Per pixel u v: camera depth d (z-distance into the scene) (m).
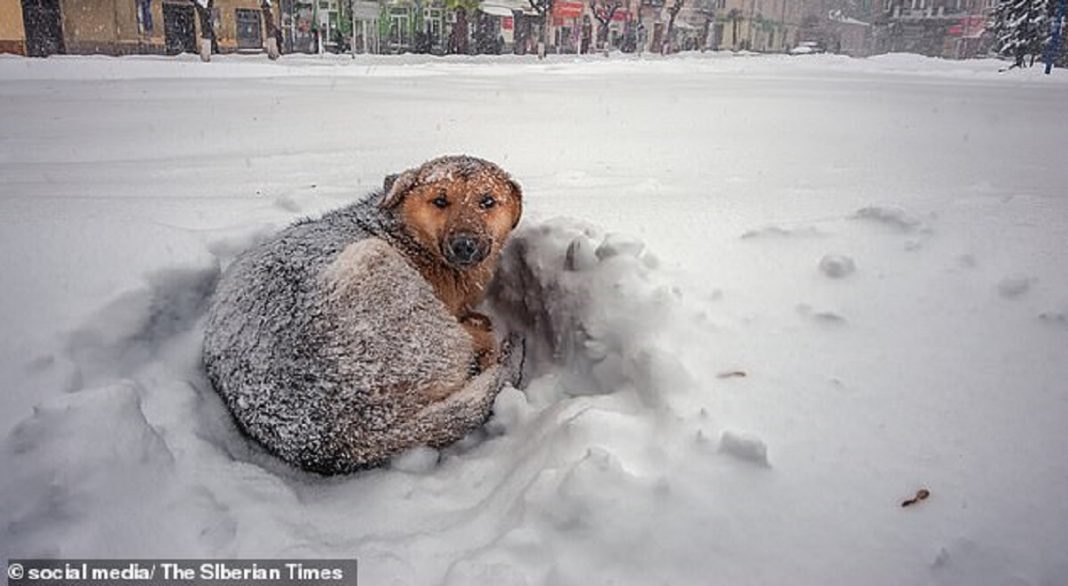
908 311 3.21
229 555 2.48
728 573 2.15
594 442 2.62
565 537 2.29
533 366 3.74
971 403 2.71
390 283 2.84
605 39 57.62
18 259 3.38
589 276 3.51
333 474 2.91
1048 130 10.44
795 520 2.29
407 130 9.57
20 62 24.56
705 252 3.73
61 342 3.05
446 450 3.05
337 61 35.28
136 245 3.60
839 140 8.97
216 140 8.59
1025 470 2.42
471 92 16.81
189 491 2.70
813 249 3.69
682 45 65.69
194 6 38.12
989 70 36.41
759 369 2.90
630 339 3.16
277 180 5.95
